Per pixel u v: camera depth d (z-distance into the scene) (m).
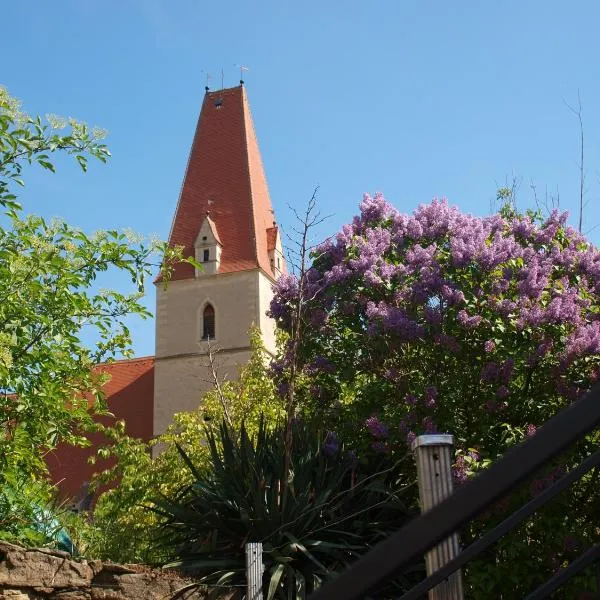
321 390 11.69
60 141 9.20
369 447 10.58
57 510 10.67
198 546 9.36
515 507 8.41
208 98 53.78
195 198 51.03
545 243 11.72
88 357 10.30
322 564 9.04
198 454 16.62
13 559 7.65
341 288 11.46
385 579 1.40
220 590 8.82
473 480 1.43
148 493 15.92
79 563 8.16
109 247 10.16
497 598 8.44
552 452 1.42
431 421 9.97
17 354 9.45
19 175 9.20
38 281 9.78
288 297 11.80
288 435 9.41
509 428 9.58
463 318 10.12
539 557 8.54
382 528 9.53
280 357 12.51
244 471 9.59
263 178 53.09
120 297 10.44
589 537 8.76
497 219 12.05
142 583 8.55
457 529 1.42
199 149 52.41
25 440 9.52
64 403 10.41
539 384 10.38
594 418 1.43
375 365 11.17
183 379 47.34
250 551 7.73
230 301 48.09
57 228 10.06
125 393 50.38
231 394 18.53
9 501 9.25
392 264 11.93
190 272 48.97
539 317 10.12
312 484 9.73
